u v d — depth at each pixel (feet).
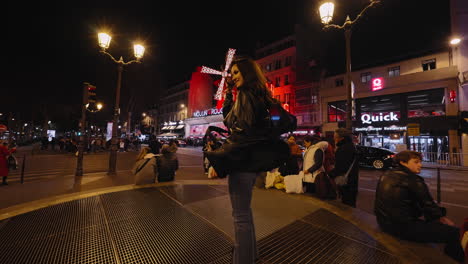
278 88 108.78
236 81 4.75
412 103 63.10
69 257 6.07
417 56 64.03
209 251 6.47
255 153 4.37
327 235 7.71
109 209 10.19
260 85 4.57
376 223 8.82
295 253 6.43
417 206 7.92
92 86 30.73
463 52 56.29
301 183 14.53
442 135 57.52
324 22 23.18
